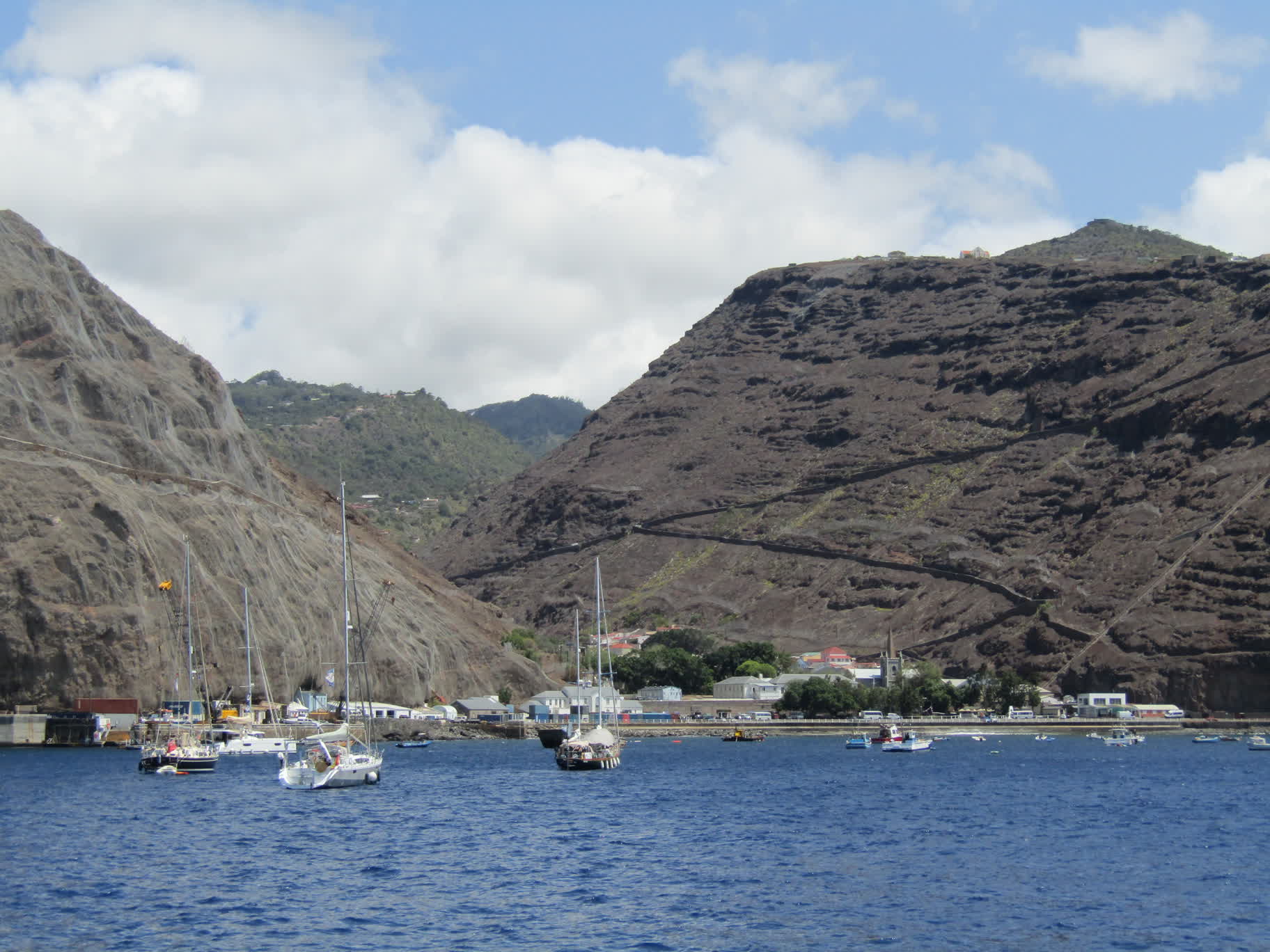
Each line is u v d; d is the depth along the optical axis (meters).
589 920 68.50
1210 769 176.38
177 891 74.88
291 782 133.00
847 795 133.25
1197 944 64.06
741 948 63.19
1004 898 74.56
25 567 194.62
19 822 103.75
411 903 72.12
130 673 194.50
